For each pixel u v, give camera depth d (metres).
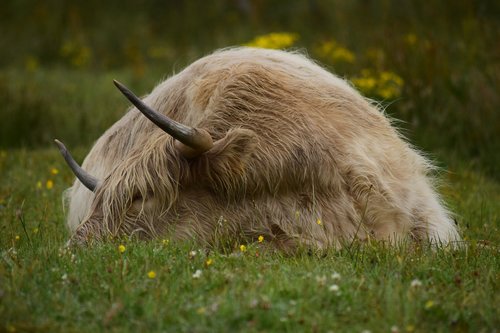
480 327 15.47
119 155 24.94
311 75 23.70
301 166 21.20
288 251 20.67
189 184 21.27
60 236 23.84
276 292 16.02
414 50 38.44
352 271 17.92
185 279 16.86
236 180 21.05
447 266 18.67
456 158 33.72
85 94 49.03
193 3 72.94
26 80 52.97
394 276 17.42
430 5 46.81
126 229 21.12
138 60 59.03
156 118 20.34
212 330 14.65
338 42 47.47
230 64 23.48
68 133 40.62
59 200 28.97
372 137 22.73
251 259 18.80
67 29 71.88
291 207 21.14
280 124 21.66
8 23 73.19
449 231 23.22
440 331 15.09
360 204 21.36
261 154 21.16
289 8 65.50
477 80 36.41
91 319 15.42
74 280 16.80
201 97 22.80
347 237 21.06
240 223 21.19
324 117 22.20
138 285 16.56
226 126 21.83
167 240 19.86
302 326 14.85
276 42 40.72
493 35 40.84
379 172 21.94
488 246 22.05
